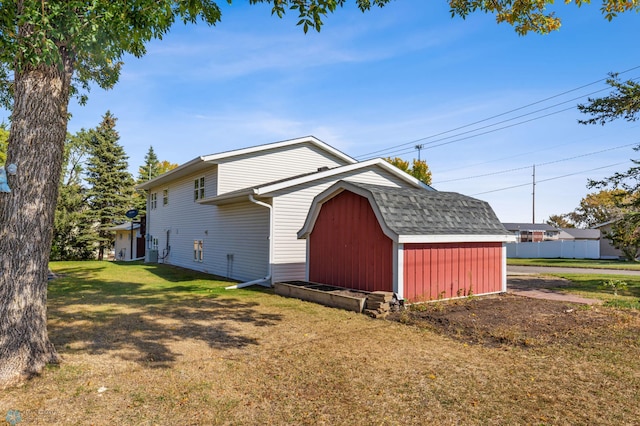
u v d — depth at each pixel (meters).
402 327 6.70
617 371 4.55
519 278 15.16
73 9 4.13
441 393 3.93
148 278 14.14
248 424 3.29
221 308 8.37
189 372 4.50
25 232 4.29
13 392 3.87
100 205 34.62
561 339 5.89
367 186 9.34
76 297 9.73
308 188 13.14
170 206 20.78
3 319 4.13
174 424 3.29
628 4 6.01
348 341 5.83
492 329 6.46
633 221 12.20
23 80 4.40
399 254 8.18
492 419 3.38
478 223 10.20
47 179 4.46
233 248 14.39
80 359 4.86
